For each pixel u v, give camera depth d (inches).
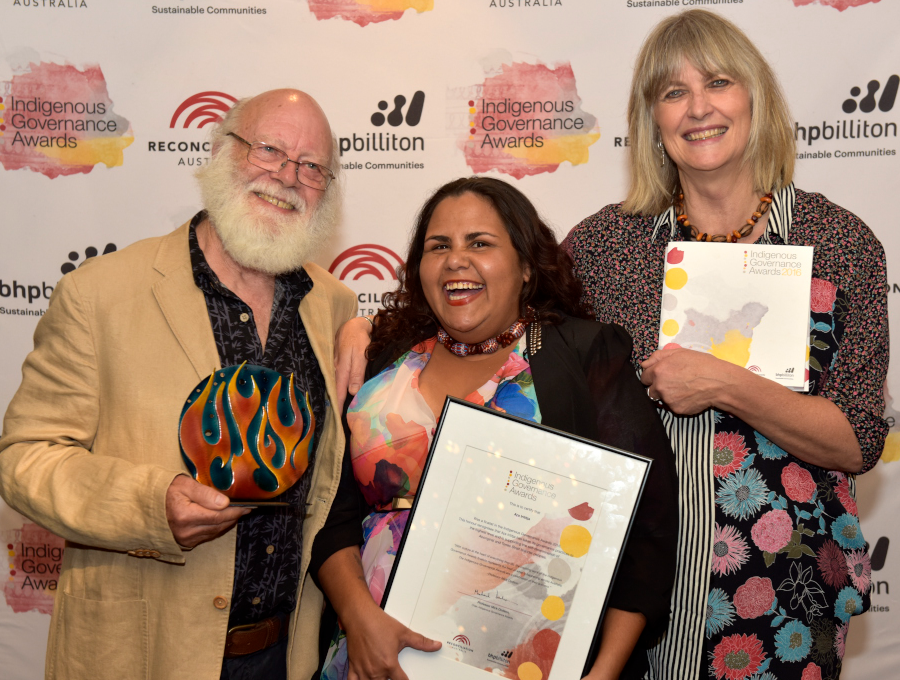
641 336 67.5
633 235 70.9
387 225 111.2
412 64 109.1
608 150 109.0
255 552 62.2
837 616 62.2
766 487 62.2
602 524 52.9
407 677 53.5
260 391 60.7
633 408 59.6
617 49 107.7
